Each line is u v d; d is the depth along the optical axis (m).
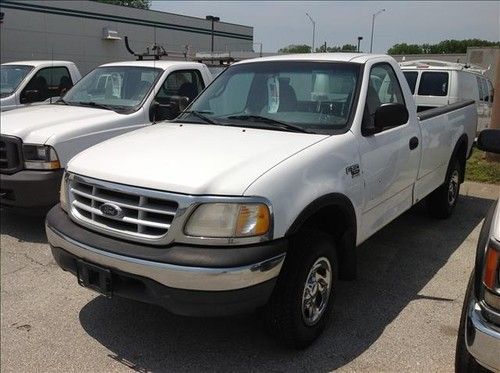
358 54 4.53
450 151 5.76
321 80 4.18
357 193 3.73
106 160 3.41
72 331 3.76
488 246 2.45
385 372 3.24
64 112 6.36
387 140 4.18
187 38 33.97
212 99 4.57
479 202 7.25
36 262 5.00
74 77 9.70
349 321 3.85
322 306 3.56
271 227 2.98
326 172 3.41
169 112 6.58
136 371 3.29
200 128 4.03
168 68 7.05
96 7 28.31
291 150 3.38
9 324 3.86
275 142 3.53
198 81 7.51
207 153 3.34
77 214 3.41
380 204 4.20
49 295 4.32
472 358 2.60
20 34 25.09
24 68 9.20
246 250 2.91
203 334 3.70
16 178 5.40
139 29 30.73
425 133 4.95
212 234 2.92
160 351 3.50
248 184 2.97
